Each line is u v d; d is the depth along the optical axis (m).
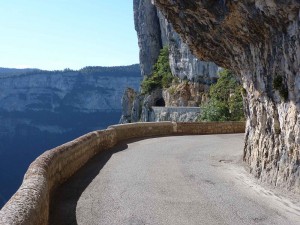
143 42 99.44
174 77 80.69
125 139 25.84
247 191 11.90
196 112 58.94
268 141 13.08
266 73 12.54
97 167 15.52
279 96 11.57
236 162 17.22
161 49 95.06
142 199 10.84
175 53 78.44
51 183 10.75
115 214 9.41
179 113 63.59
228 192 11.81
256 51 13.08
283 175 11.52
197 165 16.56
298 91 10.21
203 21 14.43
